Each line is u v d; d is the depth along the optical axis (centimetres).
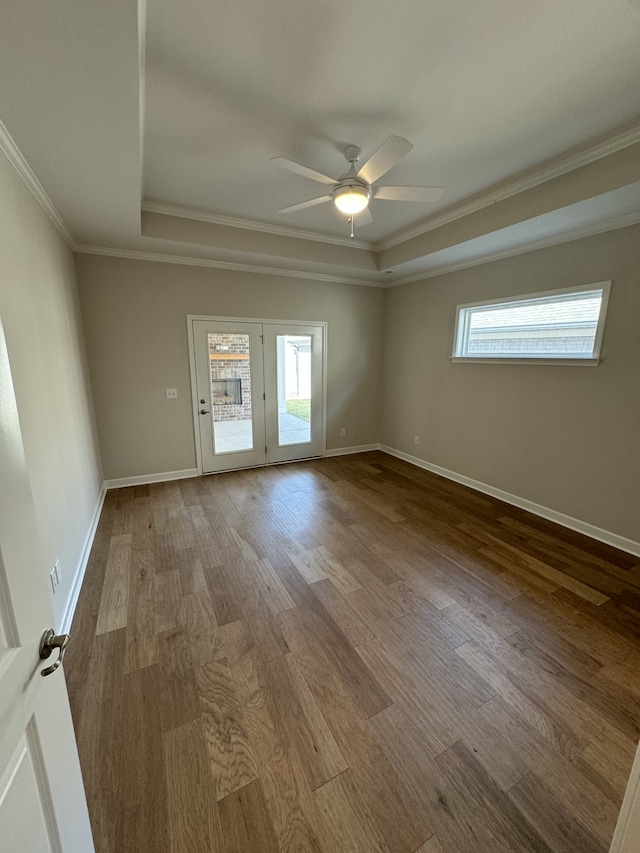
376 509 355
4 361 73
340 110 196
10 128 164
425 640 191
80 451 282
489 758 135
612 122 204
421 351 475
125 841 111
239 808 119
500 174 262
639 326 265
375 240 416
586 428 302
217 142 225
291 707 154
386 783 127
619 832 77
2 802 59
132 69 133
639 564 263
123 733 143
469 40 151
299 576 246
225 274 420
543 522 329
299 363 491
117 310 374
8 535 70
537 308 340
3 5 104
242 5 135
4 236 166
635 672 172
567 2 134
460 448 428
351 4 135
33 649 75
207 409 438
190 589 232
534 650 185
